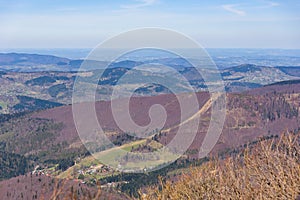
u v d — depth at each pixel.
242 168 4.93
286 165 4.65
